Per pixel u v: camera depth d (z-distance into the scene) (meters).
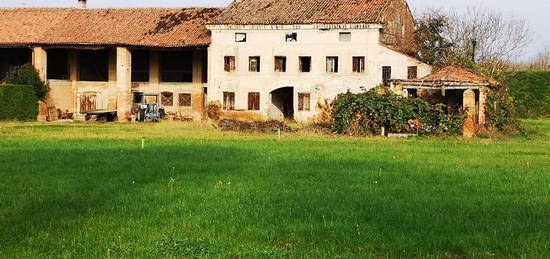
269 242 12.32
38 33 61.41
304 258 11.12
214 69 58.38
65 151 28.02
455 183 19.31
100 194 17.11
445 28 63.31
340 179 19.98
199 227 13.41
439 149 30.12
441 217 14.25
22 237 12.51
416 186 18.62
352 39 54.84
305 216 14.43
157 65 63.16
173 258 11.09
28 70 58.94
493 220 14.01
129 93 60.12
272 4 59.31
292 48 56.50
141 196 16.83
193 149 29.33
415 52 61.12
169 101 63.41
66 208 15.24
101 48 60.16
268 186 18.53
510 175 21.03
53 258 11.08
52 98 61.56
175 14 63.41
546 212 14.93
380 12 54.94
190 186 18.47
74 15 64.50
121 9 65.00
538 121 61.44
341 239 12.45
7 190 17.73
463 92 45.09
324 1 58.44
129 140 34.59
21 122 54.81
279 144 32.41
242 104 57.84
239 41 57.88
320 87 55.78
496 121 43.59
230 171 21.72
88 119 59.28
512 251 11.57
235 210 15.07
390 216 14.38
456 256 11.40
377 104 41.53
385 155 27.11
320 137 39.00
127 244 12.06
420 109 41.31
